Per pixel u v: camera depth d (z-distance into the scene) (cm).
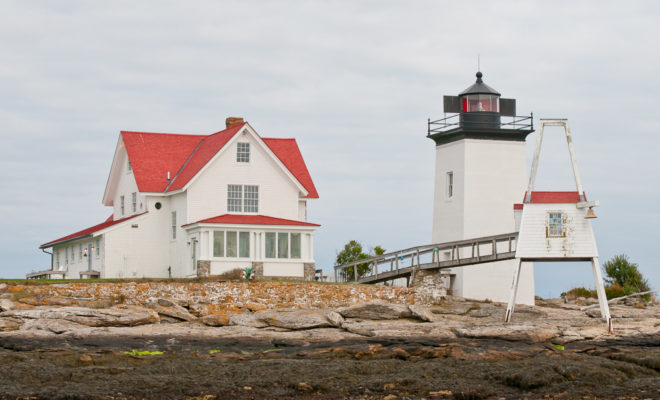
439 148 5181
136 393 2425
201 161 4862
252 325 3722
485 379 2625
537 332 3525
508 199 5000
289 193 4972
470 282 4850
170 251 4969
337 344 3456
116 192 5478
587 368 2639
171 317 3869
